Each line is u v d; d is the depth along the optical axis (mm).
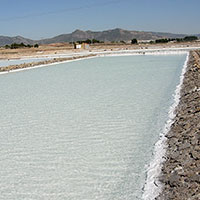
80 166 4977
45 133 6859
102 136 6457
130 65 22312
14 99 11109
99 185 4305
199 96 8625
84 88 12867
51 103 10094
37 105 9891
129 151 5523
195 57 22062
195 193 3598
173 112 8086
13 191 4254
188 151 4871
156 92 11219
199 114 6742
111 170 4770
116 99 10297
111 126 7164
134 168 4797
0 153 5727
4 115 8719
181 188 3811
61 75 18016
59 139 6387
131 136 6367
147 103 9461
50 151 5719
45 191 4211
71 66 23812
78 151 5648
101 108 9062
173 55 30391
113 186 4250
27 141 6355
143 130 6746
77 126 7289
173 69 18172
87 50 50406
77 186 4305
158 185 4094
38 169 4941
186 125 6297
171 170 4402
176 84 12695
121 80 14758
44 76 17844
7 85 14719
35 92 12453
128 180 4406
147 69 18984
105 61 27562
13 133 6969
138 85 12984
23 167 5047
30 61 31938
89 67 22375
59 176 4648
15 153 5699
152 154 5293
